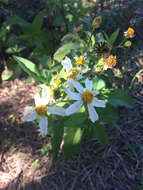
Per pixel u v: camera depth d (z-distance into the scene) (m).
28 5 0.28
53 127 0.13
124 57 0.19
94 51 0.15
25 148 0.17
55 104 0.12
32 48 0.26
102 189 0.15
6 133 0.19
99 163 0.16
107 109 0.12
